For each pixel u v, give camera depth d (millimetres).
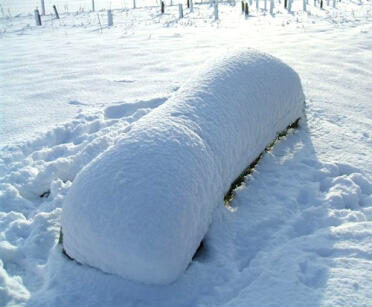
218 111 3020
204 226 2574
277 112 3791
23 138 4480
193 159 2535
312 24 11562
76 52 8641
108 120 4746
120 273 2328
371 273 2359
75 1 25297
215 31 10836
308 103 5098
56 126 4656
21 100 5695
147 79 6348
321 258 2516
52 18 16469
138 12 17156
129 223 2221
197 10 16688
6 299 2375
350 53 7602
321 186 3436
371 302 2160
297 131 4355
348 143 4121
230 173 2979
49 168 3750
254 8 16469
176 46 8703
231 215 2957
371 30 9859
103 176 2416
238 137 3090
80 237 2373
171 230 2229
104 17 15859
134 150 2504
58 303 2285
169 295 2279
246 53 3877
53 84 6352
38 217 3074
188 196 2375
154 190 2297
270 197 3223
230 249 2656
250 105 3344
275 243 2715
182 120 2779
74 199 2434
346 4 17406
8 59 8227
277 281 2336
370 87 5773
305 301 2188
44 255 2824
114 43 9500
